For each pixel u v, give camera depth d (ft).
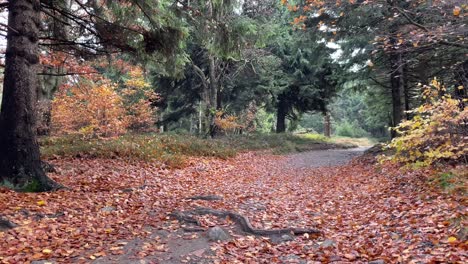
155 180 34.22
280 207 27.09
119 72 51.88
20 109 24.99
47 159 37.60
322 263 15.49
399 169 33.24
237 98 103.76
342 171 45.01
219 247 17.35
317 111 116.16
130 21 36.06
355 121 208.64
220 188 34.55
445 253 14.43
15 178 24.45
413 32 28.45
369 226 20.42
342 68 64.64
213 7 36.83
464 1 25.39
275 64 89.56
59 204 22.43
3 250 15.34
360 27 44.80
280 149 81.15
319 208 27.07
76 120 62.90
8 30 25.23
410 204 22.85
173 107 108.17
